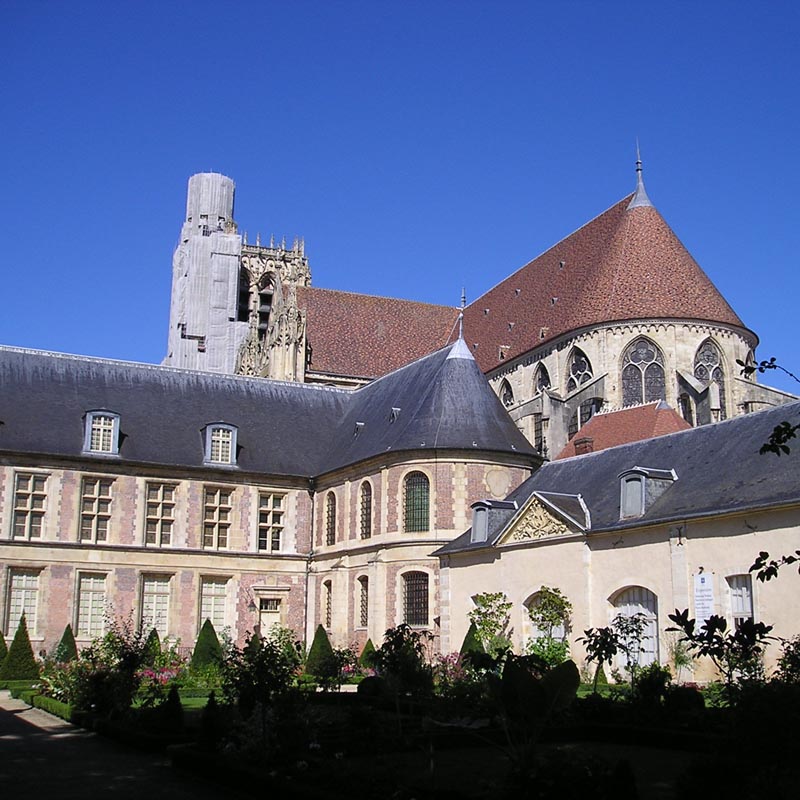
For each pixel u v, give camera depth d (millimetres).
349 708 26438
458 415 47969
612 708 24641
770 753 13414
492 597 38469
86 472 50281
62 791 16859
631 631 29781
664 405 48062
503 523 41312
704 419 54406
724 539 30438
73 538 49344
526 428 57094
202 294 100062
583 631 32812
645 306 57750
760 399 56750
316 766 17750
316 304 79250
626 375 57844
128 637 36344
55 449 49719
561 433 56031
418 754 21391
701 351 57906
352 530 50656
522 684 16266
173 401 55688
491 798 14195
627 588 33812
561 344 61344
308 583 54062
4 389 51312
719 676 28688
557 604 35156
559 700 16234
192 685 36719
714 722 22047
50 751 21578
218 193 107938
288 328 74312
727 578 30328
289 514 54625
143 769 19312
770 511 29016
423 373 52719
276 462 54938
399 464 47438
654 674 25641
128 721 24203
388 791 15297
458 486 46250
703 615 30641
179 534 51781
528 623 37688
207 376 58219
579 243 68562
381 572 46844
